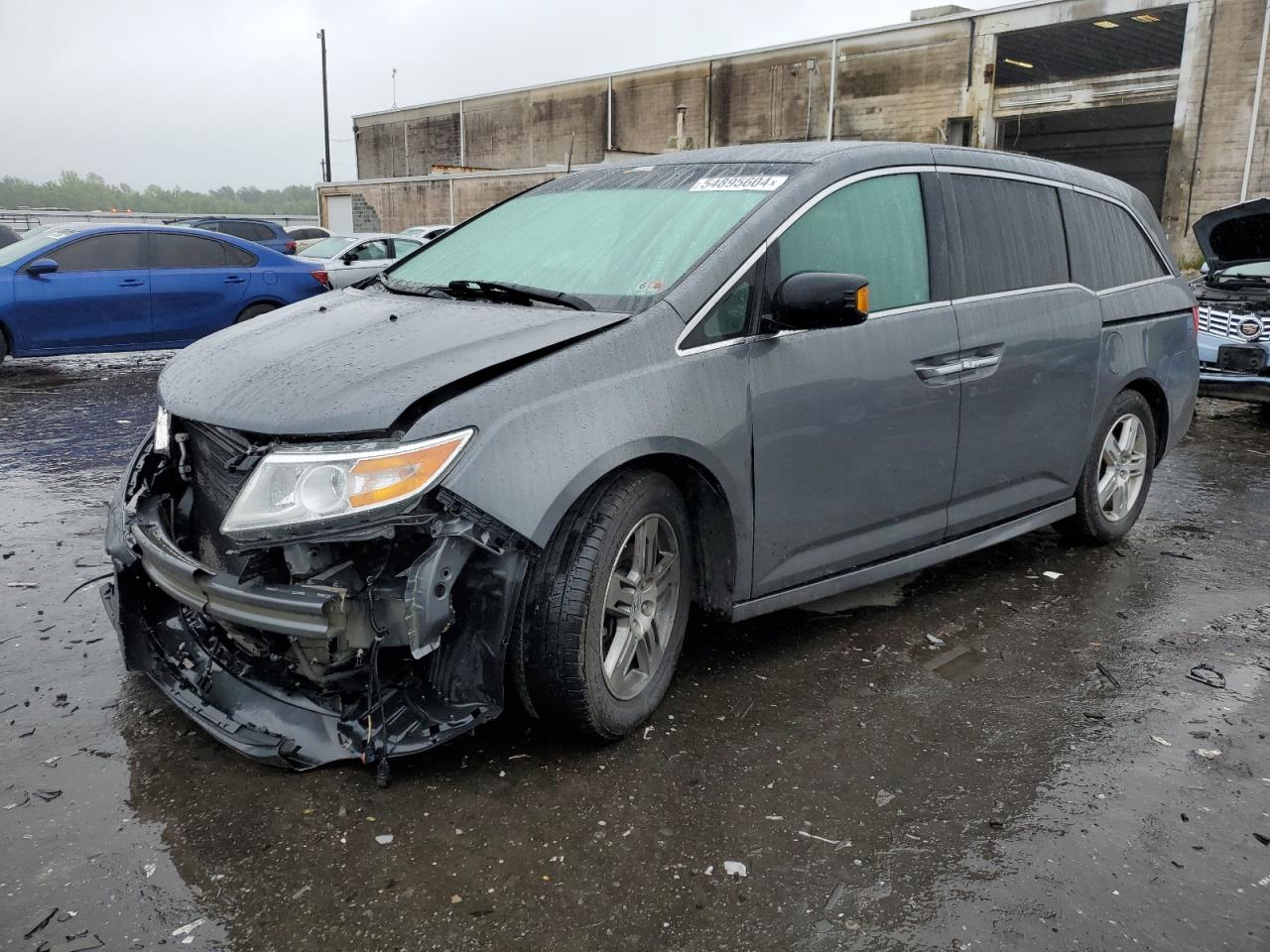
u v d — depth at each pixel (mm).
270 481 2502
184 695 2932
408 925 2215
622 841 2518
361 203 44906
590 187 3873
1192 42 25344
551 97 45188
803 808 2680
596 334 2857
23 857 2410
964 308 3820
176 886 2326
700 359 2994
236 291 10875
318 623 2428
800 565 3414
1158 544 5051
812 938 2201
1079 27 28484
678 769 2852
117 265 10188
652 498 2926
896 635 3846
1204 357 8109
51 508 5316
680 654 3506
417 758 2861
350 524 2428
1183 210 25891
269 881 2348
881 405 3494
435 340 2842
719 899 2316
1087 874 2441
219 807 2625
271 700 2812
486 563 2623
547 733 3012
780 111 35812
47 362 11227
